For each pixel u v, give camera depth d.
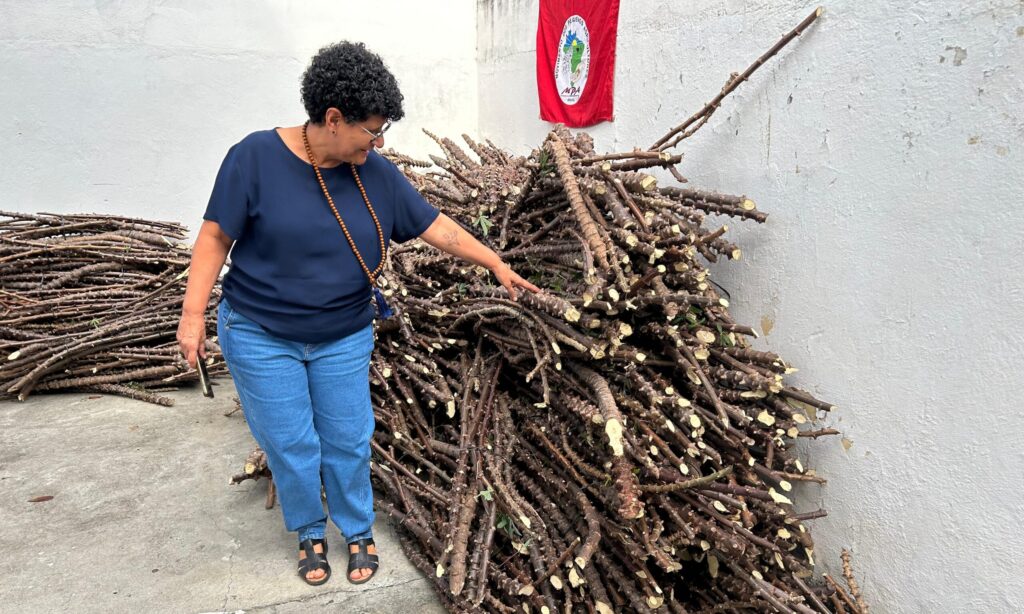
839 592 2.35
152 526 2.62
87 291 4.25
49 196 4.87
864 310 2.26
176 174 5.18
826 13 2.32
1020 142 1.76
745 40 2.72
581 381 2.46
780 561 2.28
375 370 2.90
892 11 2.09
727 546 2.06
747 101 2.72
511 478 2.47
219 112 5.21
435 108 5.88
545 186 2.86
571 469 2.34
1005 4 1.78
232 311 1.99
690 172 3.11
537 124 4.94
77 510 2.73
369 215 1.97
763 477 2.56
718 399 2.36
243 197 1.81
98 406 3.86
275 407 2.05
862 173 2.23
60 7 4.65
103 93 4.86
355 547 2.37
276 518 2.70
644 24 3.40
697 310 2.63
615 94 3.74
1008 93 1.78
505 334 2.75
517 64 5.21
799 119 2.47
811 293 2.47
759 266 2.72
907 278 2.10
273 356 2.01
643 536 2.07
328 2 5.37
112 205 5.04
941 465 2.03
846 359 2.34
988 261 1.86
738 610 2.34
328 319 2.00
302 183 1.85
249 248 1.93
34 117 4.73
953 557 2.01
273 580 2.32
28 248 4.29
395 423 2.75
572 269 2.66
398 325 2.97
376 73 1.70
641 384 2.30
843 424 2.38
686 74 3.11
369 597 2.27
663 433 2.36
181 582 2.29
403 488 2.63
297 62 5.38
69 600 2.19
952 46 1.92
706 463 2.56
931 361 2.04
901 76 2.08
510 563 2.28
